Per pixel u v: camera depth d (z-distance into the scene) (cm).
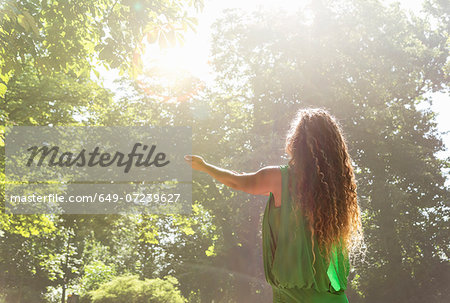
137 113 2866
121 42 742
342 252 193
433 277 3183
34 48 780
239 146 2855
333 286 187
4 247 2581
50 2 841
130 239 2405
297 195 189
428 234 3178
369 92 2966
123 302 1067
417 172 2984
